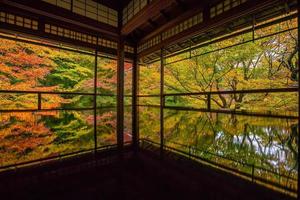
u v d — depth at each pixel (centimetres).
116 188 183
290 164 225
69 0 367
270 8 275
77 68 820
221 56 735
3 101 642
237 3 285
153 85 883
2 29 344
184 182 193
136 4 385
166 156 274
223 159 252
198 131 418
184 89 862
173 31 421
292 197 159
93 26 400
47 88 733
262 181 188
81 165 241
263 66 643
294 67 554
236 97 710
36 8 321
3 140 354
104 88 886
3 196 168
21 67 701
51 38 406
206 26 335
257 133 373
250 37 630
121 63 443
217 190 175
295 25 517
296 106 555
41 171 221
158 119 601
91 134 413
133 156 276
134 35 537
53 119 596
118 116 432
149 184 191
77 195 170
